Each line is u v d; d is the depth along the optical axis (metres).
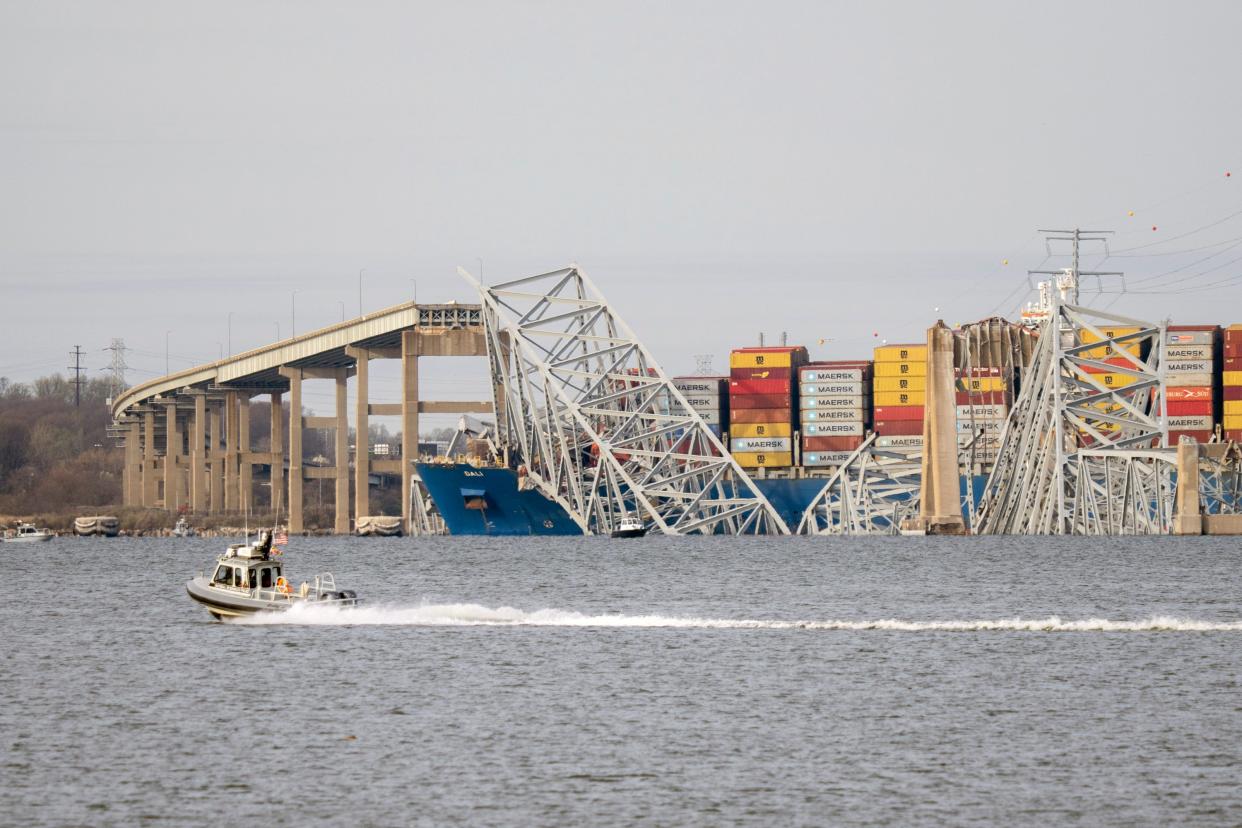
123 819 174.12
